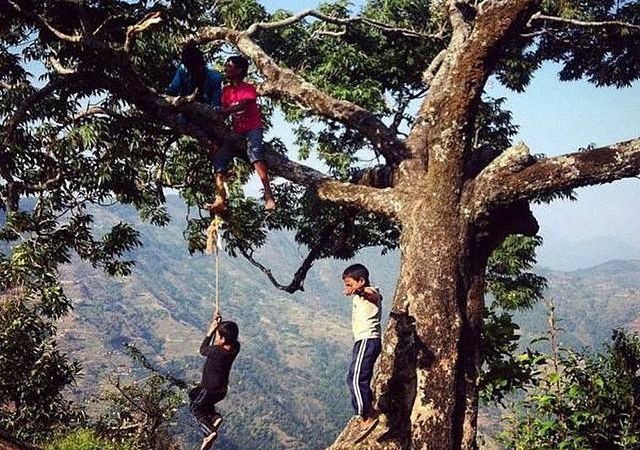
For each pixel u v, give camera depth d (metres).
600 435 7.48
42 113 9.78
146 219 13.79
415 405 6.77
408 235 7.23
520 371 8.67
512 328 8.95
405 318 6.94
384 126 8.07
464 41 7.92
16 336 12.87
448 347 6.84
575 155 6.73
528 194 6.81
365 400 6.33
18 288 11.69
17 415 13.83
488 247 7.32
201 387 6.67
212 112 7.54
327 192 7.88
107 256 12.53
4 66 9.62
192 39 8.22
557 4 13.14
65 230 11.27
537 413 8.14
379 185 8.16
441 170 7.12
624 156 6.48
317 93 8.32
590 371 7.93
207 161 12.16
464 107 7.05
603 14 13.19
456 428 6.86
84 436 13.16
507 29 6.91
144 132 10.27
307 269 11.14
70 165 10.55
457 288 6.98
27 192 10.32
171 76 10.23
